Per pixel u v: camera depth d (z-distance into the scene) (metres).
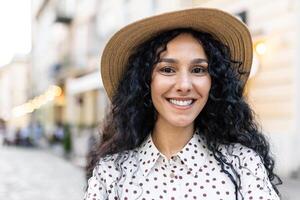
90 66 22.45
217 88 1.68
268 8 10.09
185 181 1.59
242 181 1.58
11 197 8.95
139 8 16.81
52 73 30.92
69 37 27.73
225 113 1.68
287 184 8.40
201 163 1.61
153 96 1.65
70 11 26.77
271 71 10.02
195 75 1.62
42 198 8.83
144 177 1.62
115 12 19.41
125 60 1.77
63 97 29.62
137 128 1.72
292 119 9.53
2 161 17.09
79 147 18.70
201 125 1.70
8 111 67.62
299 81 9.43
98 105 20.75
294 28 9.49
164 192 1.59
